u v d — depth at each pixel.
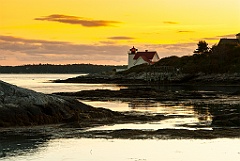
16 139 26.56
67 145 24.72
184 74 123.62
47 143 25.28
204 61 127.88
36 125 32.09
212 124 32.81
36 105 33.38
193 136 27.00
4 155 21.88
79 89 95.94
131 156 22.05
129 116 38.41
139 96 68.31
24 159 21.09
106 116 37.59
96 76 153.50
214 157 21.81
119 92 72.12
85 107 37.91
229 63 119.06
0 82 33.25
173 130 28.83
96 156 22.08
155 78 129.25
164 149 23.62
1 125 30.78
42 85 124.19
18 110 31.98
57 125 32.44
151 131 28.66
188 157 21.86
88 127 31.92
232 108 47.66
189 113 42.31
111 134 27.92
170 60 145.50
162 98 65.25
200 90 86.62
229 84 108.81
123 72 150.00
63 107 35.50
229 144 24.81
